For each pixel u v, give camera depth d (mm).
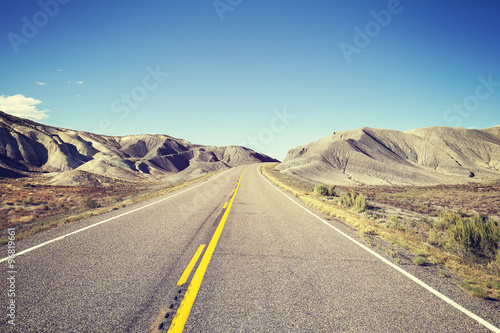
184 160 159000
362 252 4977
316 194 16938
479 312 2928
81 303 2797
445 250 5914
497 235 5301
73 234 5762
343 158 167250
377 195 31125
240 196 13883
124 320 2508
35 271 3635
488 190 39250
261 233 6234
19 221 9570
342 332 2449
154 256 4387
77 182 38688
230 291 3180
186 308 2754
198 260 4246
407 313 2840
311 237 5984
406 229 7953
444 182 129000
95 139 134250
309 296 3133
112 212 8719
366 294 3250
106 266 3887
